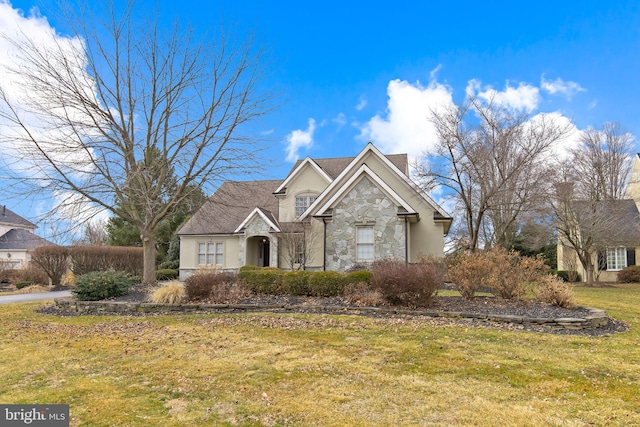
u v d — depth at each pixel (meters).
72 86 16.22
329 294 12.46
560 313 9.87
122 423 4.40
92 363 6.73
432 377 5.77
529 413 4.55
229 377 5.88
